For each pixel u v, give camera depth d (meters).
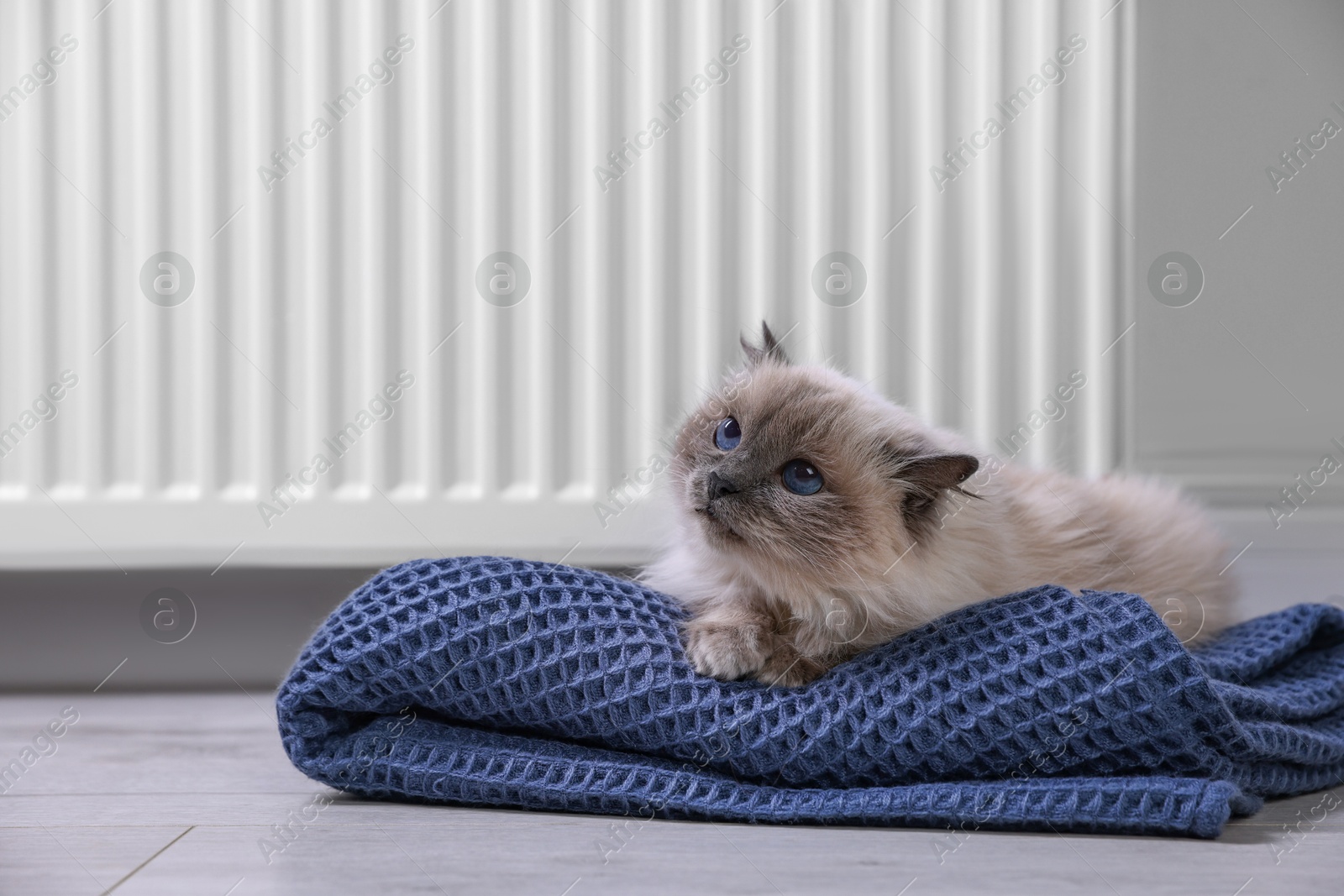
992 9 2.15
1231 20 2.23
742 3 2.17
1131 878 1.01
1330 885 0.99
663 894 0.96
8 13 2.08
